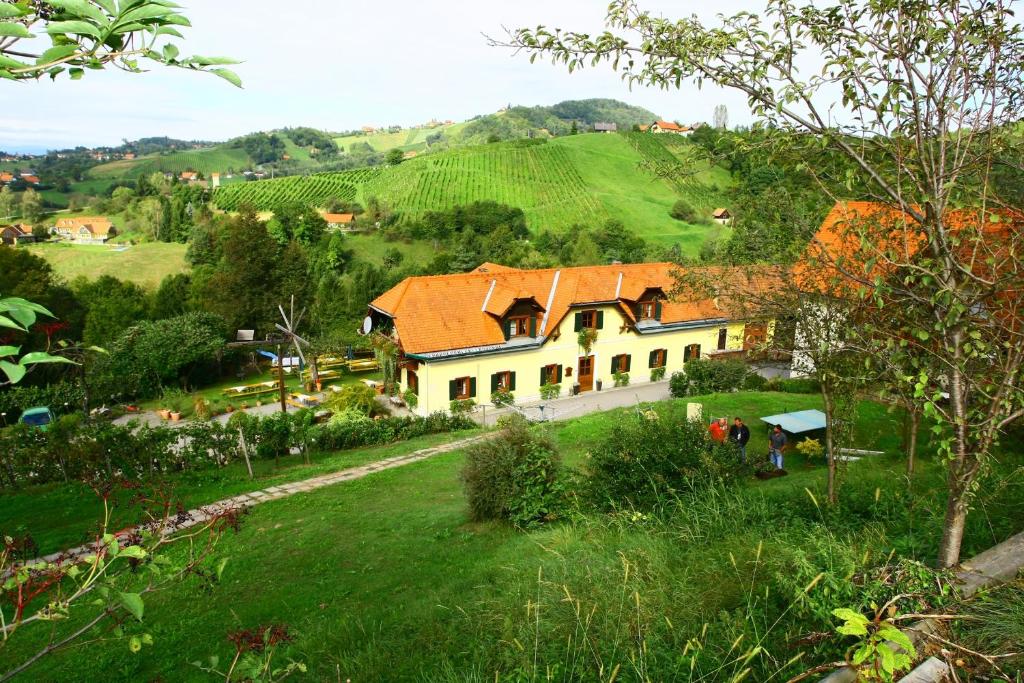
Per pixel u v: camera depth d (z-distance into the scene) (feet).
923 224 13.73
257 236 164.96
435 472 59.77
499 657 17.31
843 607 14.34
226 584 35.47
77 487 58.59
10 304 5.77
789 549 18.33
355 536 42.01
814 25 13.71
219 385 139.95
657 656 15.05
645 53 14.47
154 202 405.39
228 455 71.61
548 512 37.45
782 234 28.86
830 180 15.74
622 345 116.57
